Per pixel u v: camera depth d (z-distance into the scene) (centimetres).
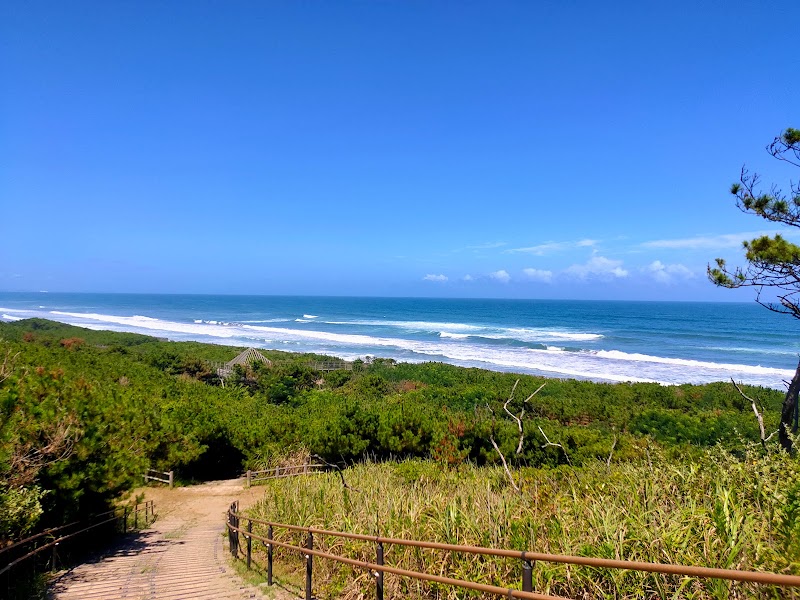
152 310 15862
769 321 10738
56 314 12756
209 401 2269
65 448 836
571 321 11125
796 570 308
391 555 533
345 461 1650
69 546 920
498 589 334
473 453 1319
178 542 1068
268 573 676
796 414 764
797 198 795
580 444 1274
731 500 404
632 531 403
